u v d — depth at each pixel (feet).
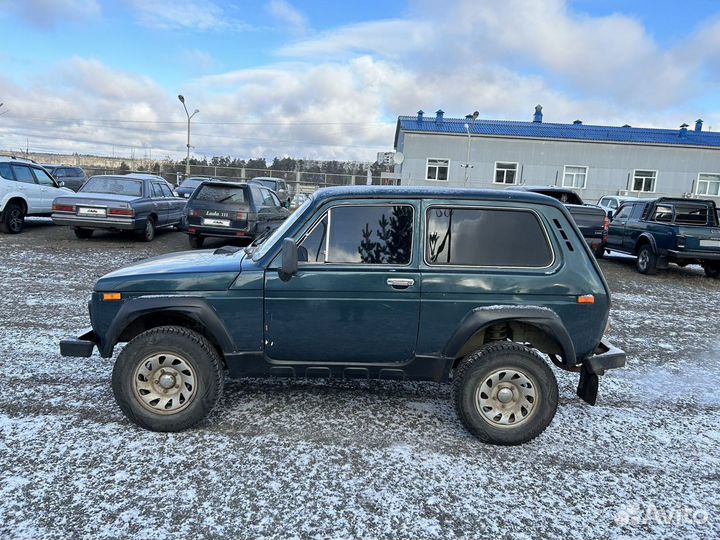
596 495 9.48
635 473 10.30
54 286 24.26
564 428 12.16
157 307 10.85
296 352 11.36
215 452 10.41
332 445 10.88
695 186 102.17
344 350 11.33
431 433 11.58
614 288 30.60
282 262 10.60
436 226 11.24
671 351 18.79
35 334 17.40
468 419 11.02
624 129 110.93
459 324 11.07
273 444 10.82
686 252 33.06
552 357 12.03
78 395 12.83
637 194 102.94
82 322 18.93
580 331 11.23
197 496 8.97
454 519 8.63
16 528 7.96
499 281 11.06
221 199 36.01
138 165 136.15
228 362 11.25
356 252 11.21
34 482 9.16
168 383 10.92
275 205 42.50
